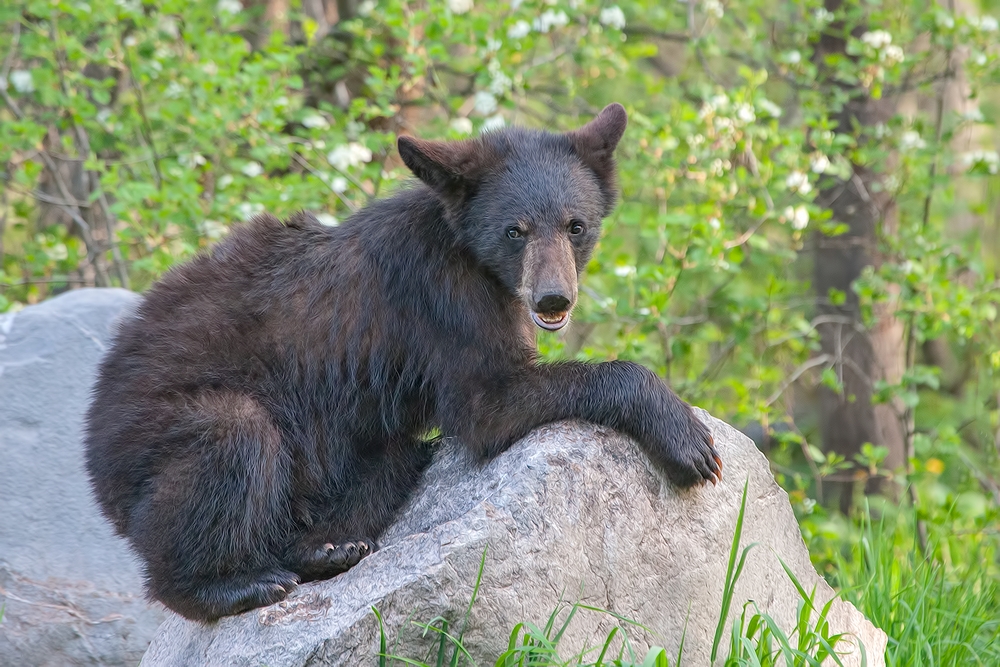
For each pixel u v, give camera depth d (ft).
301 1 69.05
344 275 28.86
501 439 27.12
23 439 35.86
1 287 58.95
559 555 23.95
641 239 61.05
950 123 60.54
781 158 51.03
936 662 32.63
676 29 67.77
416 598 22.68
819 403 61.67
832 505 59.57
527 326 29.63
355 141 53.06
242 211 48.32
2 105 64.64
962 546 49.60
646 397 25.99
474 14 55.06
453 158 28.66
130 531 26.73
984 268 52.44
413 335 28.43
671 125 51.13
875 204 58.13
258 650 23.24
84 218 63.05
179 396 26.99
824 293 60.75
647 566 25.22
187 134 53.52
